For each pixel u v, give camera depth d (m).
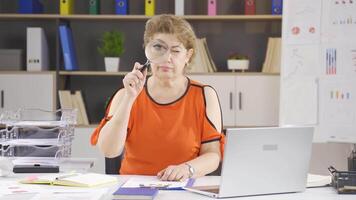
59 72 3.76
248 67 3.94
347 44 3.23
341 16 3.24
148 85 2.20
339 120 3.25
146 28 2.09
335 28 3.26
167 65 2.07
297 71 3.34
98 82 4.07
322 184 1.84
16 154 2.16
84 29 4.05
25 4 3.80
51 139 2.12
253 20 3.94
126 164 2.17
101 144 2.05
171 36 2.04
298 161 1.71
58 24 3.78
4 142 2.05
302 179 1.73
